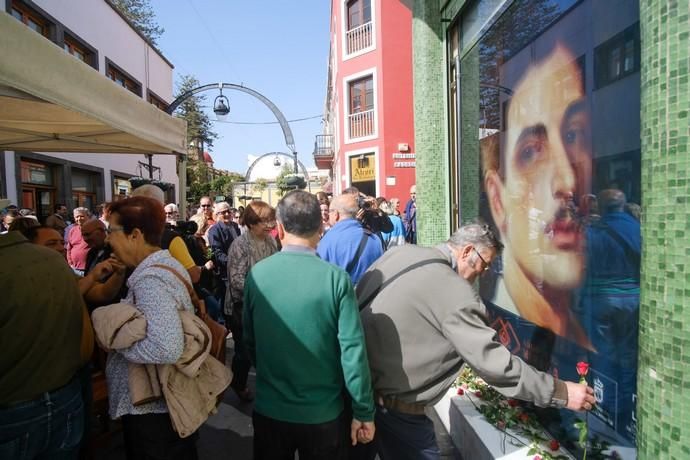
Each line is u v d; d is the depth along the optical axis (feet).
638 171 5.91
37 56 8.07
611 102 6.48
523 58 9.44
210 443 11.38
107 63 43.11
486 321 6.28
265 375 6.54
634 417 6.11
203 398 6.84
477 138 12.89
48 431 5.93
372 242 11.39
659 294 4.15
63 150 18.12
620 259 6.33
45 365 5.90
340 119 69.41
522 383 5.76
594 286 6.99
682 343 3.97
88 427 8.23
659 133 4.09
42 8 32.19
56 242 10.01
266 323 6.40
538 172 8.80
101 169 44.11
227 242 19.22
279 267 6.55
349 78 66.80
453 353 6.46
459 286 6.34
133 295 6.63
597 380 6.95
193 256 15.85
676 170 3.95
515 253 10.05
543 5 8.50
